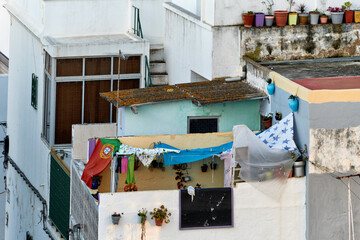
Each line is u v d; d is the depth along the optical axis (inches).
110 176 1029.8
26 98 1485.0
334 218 997.2
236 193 978.7
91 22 1371.8
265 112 1128.8
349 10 1232.2
